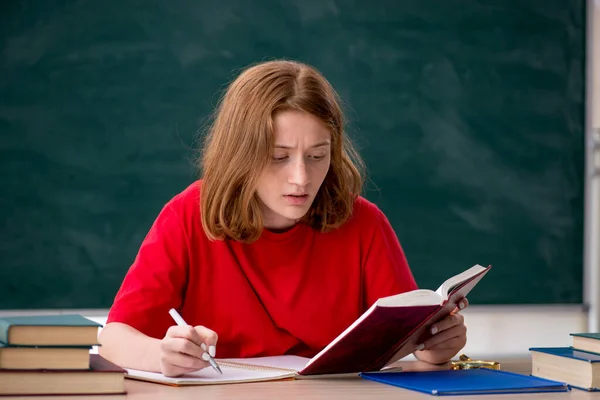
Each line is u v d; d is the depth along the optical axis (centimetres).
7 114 302
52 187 306
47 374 96
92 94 309
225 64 320
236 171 138
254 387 106
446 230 343
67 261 307
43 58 305
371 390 104
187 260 148
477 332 346
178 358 109
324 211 150
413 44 339
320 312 150
